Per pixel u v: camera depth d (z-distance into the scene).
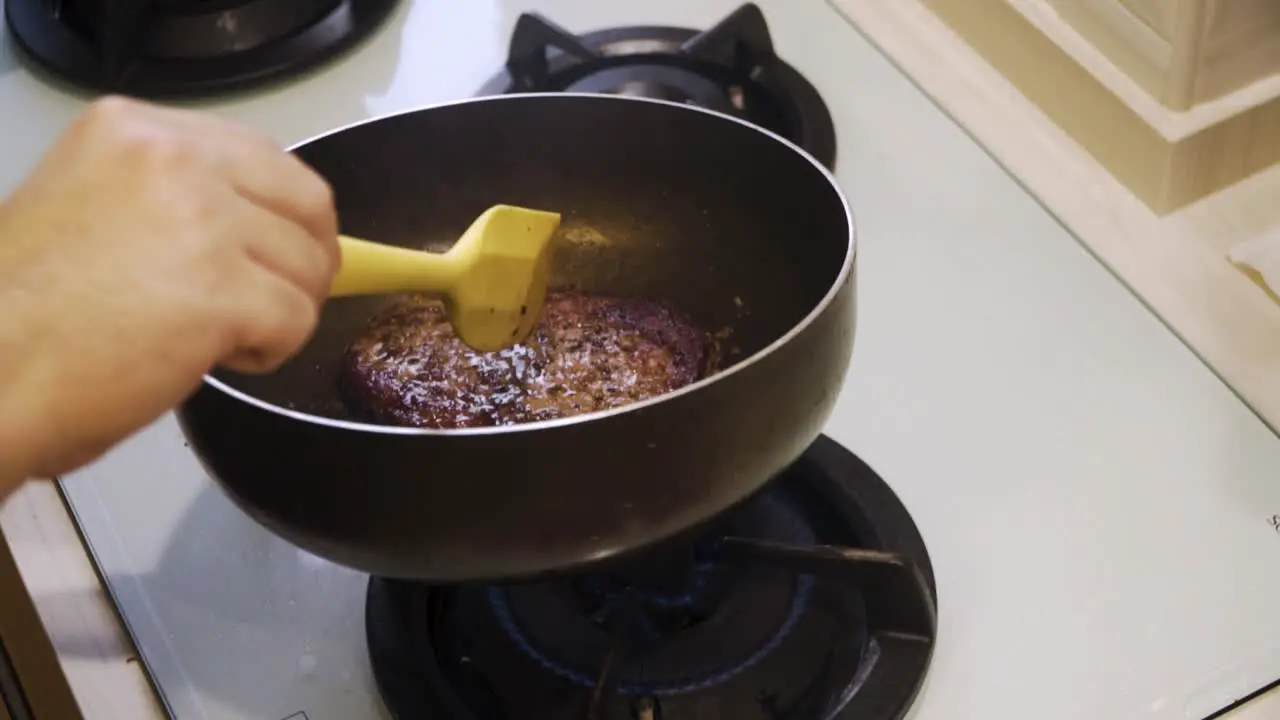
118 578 0.73
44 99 0.99
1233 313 0.80
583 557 0.58
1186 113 0.83
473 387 0.71
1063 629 0.68
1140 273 0.82
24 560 0.74
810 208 0.69
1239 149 0.85
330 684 0.69
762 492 0.62
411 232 0.75
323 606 0.72
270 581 0.73
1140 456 0.74
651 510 0.57
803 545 0.68
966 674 0.67
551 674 0.68
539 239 0.65
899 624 0.67
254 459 0.57
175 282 0.51
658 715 0.66
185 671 0.70
